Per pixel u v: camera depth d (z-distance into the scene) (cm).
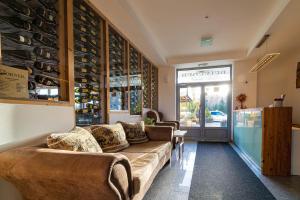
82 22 262
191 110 665
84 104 265
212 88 646
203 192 231
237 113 511
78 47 254
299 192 234
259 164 318
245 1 291
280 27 348
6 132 149
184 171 305
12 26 165
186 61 608
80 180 113
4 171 127
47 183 123
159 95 678
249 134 382
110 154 123
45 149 137
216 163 353
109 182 112
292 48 477
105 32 317
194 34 422
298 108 501
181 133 399
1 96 147
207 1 292
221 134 627
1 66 148
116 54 365
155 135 351
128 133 311
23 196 141
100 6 285
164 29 395
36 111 176
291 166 296
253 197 220
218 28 390
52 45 206
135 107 457
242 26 381
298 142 296
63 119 211
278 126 297
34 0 185
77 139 170
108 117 318
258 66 469
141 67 491
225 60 581
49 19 201
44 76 194
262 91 591
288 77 551
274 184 258
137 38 411
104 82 316
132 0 286
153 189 239
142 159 213
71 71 228
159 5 302
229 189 240
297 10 286
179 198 216
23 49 174
